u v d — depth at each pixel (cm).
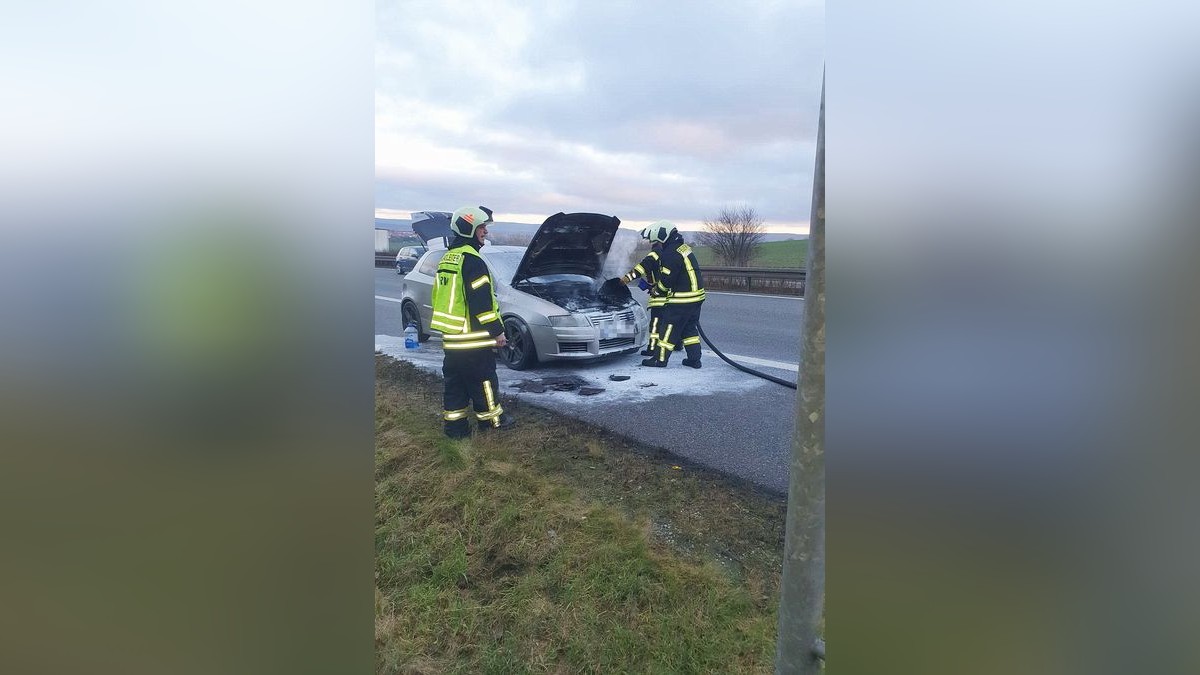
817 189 174
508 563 259
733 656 228
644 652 232
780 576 244
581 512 265
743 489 255
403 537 271
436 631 246
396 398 288
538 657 234
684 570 250
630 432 268
